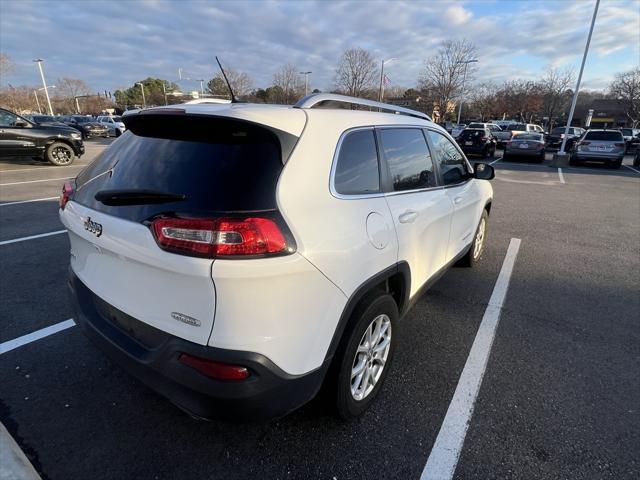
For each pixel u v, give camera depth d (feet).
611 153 54.75
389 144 8.63
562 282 14.94
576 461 7.12
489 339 10.98
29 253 16.26
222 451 7.13
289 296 5.73
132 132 7.72
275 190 5.69
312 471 6.79
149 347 6.30
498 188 36.86
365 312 7.26
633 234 21.77
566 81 167.94
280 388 5.92
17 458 6.65
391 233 7.80
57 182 33.24
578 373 9.59
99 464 6.81
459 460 7.09
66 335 10.50
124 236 6.06
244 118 5.95
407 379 9.25
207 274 5.25
